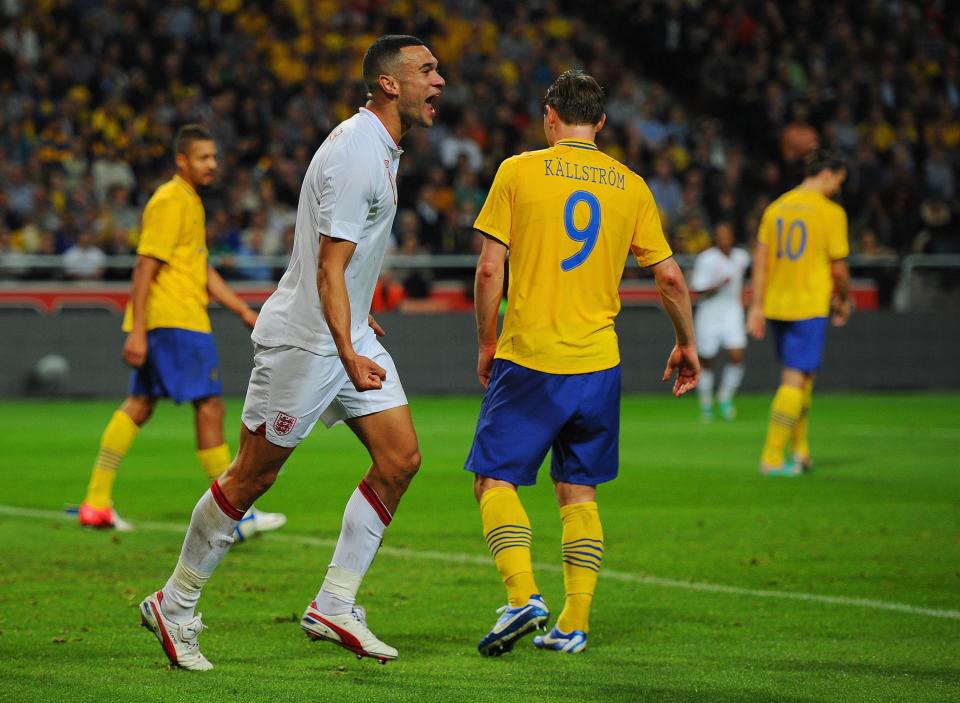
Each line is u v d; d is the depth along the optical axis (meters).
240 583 22.08
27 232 67.56
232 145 77.19
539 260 17.50
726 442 47.25
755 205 83.19
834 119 89.56
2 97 74.31
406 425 16.91
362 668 16.48
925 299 76.81
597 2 103.81
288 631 18.58
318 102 80.31
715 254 56.62
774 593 21.42
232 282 67.31
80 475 37.25
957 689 15.54
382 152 16.03
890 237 83.12
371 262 16.47
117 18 81.56
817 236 36.69
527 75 89.06
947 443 47.19
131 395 27.91
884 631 18.69
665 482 36.12
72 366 65.88
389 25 88.94
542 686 15.59
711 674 16.22
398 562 24.09
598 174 17.72
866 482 36.22
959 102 99.25
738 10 95.69
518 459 17.50
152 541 26.34
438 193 76.19
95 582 22.03
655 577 22.80
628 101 89.50
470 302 71.75
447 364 70.00
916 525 28.72
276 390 16.30
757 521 29.25
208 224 69.25
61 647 17.48
